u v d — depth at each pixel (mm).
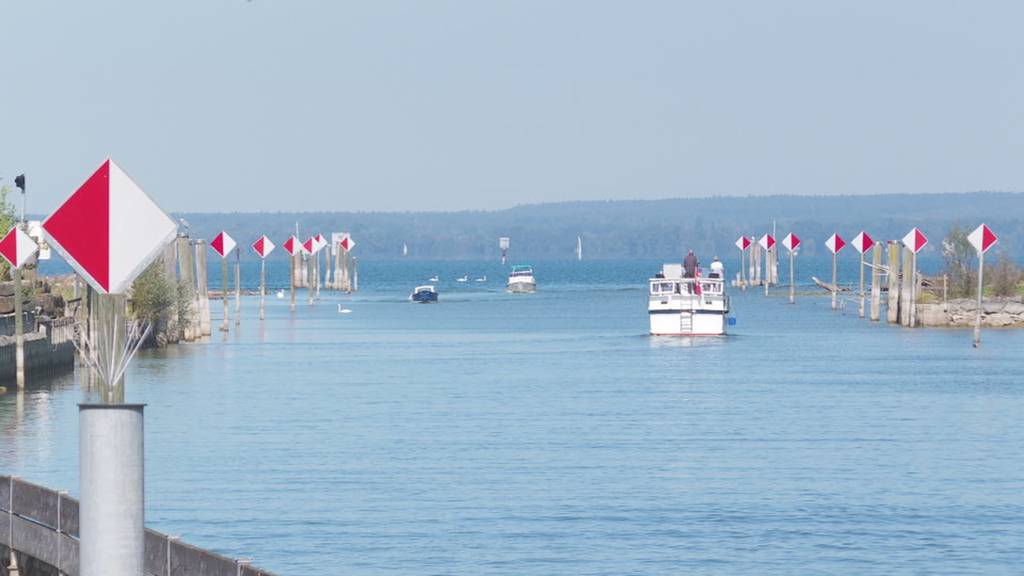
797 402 173625
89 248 28016
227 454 127062
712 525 96375
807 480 114125
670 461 124125
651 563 85500
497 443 135500
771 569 84250
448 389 189250
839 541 91625
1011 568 84438
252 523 95812
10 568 68312
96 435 27625
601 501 104500
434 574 82375
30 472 115062
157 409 163750
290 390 186500
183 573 54656
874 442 136750
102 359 28047
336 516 98312
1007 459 125250
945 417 157250
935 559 86812
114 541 27594
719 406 169375
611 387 192750
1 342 163875
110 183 28062
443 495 106625
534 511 100688
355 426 148375
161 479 113188
